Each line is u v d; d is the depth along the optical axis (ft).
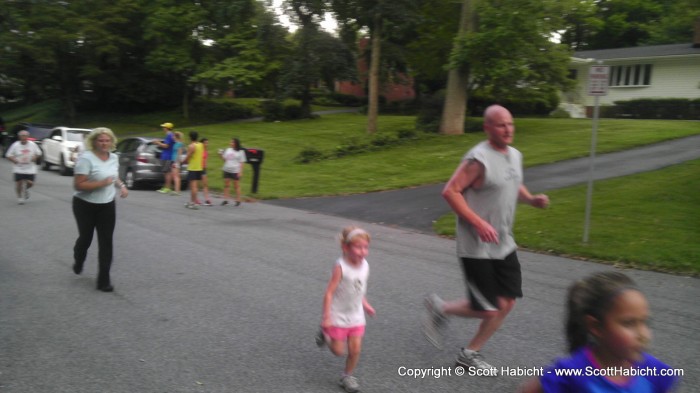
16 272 24.95
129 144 62.54
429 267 26.99
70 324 18.54
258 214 43.96
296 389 14.12
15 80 133.59
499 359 16.10
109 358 15.84
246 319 19.24
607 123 85.35
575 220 35.04
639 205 37.06
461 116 81.71
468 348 15.37
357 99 160.86
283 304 20.88
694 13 49.98
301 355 16.28
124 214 42.04
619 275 7.47
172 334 17.76
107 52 122.83
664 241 29.53
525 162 57.82
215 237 33.83
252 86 119.44
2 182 60.85
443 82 133.39
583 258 28.89
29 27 116.06
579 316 7.34
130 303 20.81
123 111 150.61
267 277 24.66
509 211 14.78
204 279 24.22
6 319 18.94
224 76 112.88
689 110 97.45
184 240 32.71
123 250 29.73
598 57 117.60
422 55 95.35
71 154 69.26
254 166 54.39
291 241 33.04
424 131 85.05
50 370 15.01
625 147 62.75
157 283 23.53
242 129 105.40
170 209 45.75
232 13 112.47
